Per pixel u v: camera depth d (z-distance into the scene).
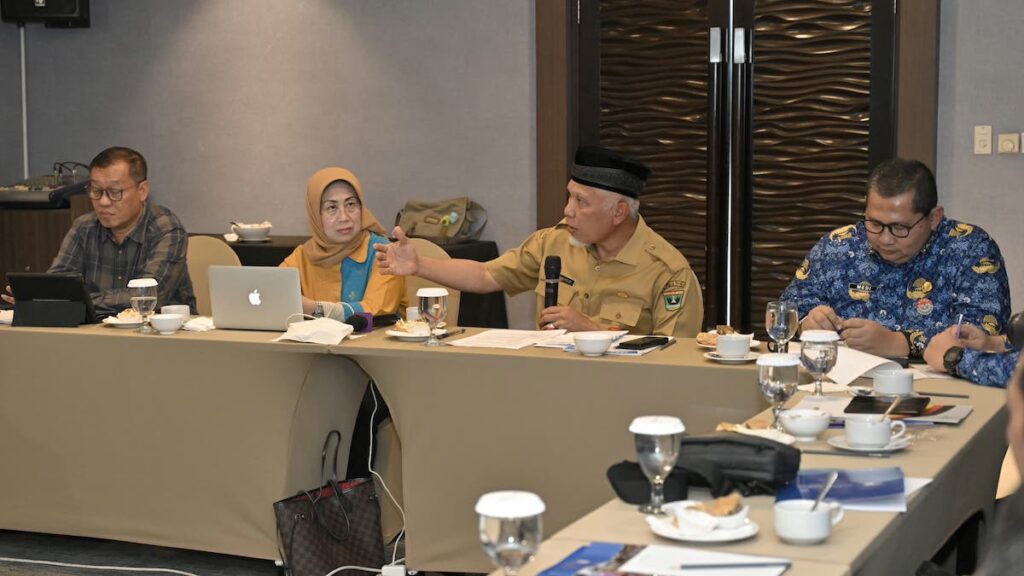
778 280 5.56
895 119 5.31
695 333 3.99
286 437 3.61
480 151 6.01
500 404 3.38
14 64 6.69
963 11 5.20
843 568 1.66
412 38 6.09
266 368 3.59
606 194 3.92
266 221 6.44
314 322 3.56
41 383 3.84
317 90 6.29
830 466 2.20
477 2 5.95
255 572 3.81
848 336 3.27
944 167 5.27
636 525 1.88
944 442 2.37
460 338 3.62
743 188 5.55
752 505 1.98
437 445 3.48
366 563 3.65
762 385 2.41
